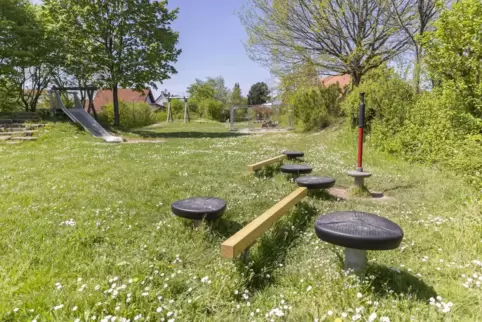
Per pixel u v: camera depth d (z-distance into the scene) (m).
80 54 18.00
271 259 3.23
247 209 4.70
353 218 3.00
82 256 3.07
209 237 3.64
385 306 2.33
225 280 2.61
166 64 19.52
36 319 2.05
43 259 2.94
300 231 3.95
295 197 4.42
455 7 6.60
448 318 2.17
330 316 2.15
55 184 5.84
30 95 19.61
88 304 2.24
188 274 2.80
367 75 13.20
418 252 3.37
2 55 16.11
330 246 3.40
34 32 16.78
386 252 3.31
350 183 6.73
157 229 3.78
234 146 12.48
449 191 5.50
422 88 9.81
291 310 2.29
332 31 15.04
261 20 16.02
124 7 18.33
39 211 4.27
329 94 17.16
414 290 2.59
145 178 6.36
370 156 9.17
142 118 31.03
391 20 13.85
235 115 46.69
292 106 21.78
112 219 4.12
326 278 2.67
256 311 2.31
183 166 7.78
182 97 38.53
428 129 7.95
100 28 18.05
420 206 5.04
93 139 14.22
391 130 9.55
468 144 6.27
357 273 2.73
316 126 17.53
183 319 2.19
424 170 7.16
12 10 16.89
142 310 2.21
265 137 16.12
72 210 4.40
